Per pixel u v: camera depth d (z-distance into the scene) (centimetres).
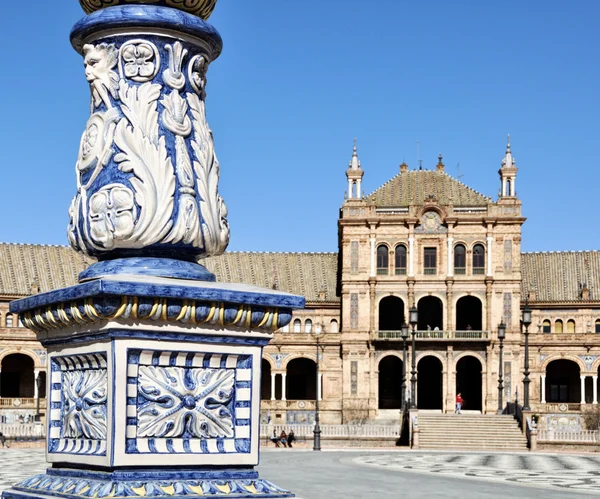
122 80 734
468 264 10606
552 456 6406
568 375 10931
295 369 11275
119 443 668
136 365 681
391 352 10631
